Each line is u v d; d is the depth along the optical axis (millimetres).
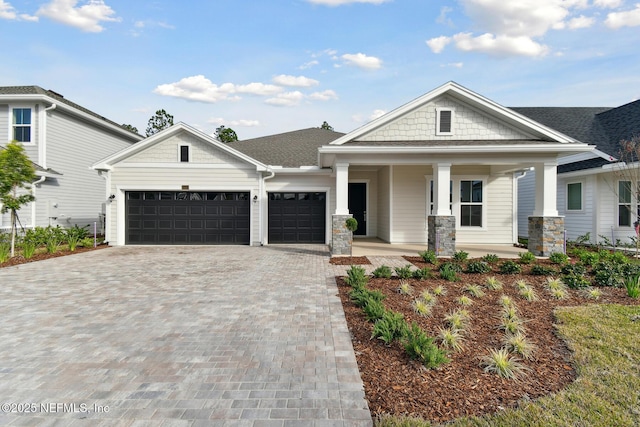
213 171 14547
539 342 4238
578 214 14062
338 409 2855
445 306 5602
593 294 6156
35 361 3760
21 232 13078
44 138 14758
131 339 4371
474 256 11156
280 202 15164
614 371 3445
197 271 8844
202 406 2908
